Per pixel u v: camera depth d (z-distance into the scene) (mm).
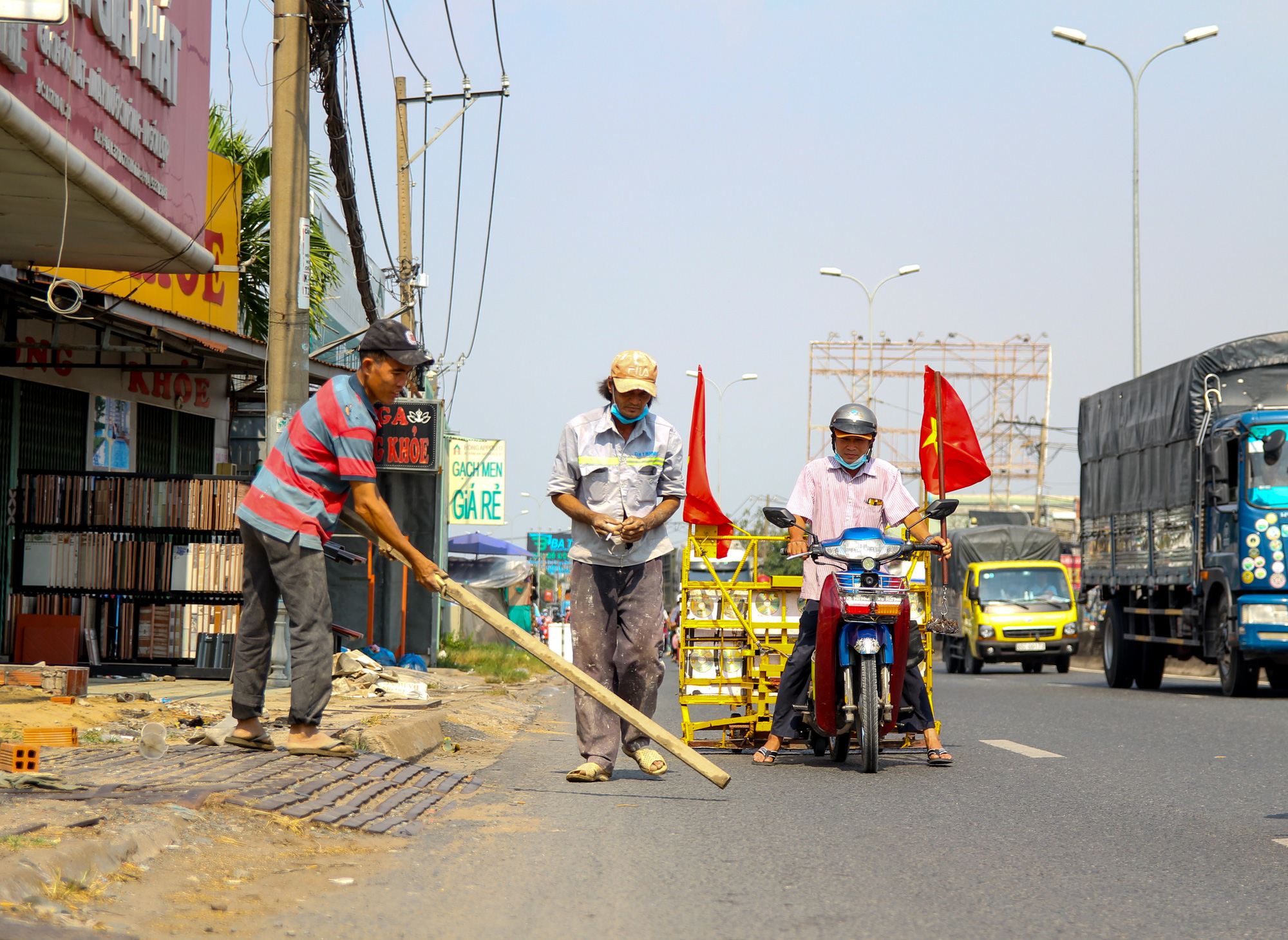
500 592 40562
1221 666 16344
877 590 7457
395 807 5418
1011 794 6578
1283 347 16828
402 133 22281
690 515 8758
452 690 15156
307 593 6242
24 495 14008
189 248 12125
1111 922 3816
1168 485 18125
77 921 3232
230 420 20156
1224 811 6008
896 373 68812
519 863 4523
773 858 4746
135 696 9000
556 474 6973
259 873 4039
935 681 22219
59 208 10477
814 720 7859
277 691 11992
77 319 12789
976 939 3607
